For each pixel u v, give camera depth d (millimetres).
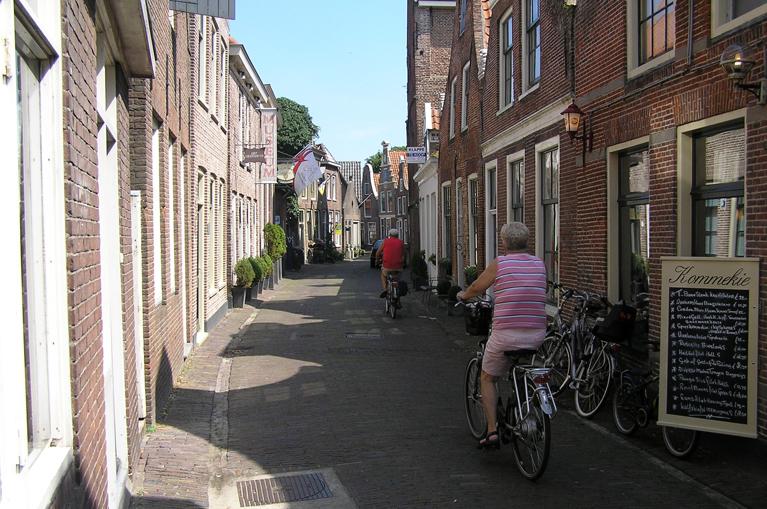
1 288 2064
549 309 10469
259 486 5125
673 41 6828
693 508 4555
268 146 21578
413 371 9422
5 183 2123
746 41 5488
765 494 4793
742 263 5215
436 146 24219
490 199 14383
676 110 6555
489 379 5527
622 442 6102
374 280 28422
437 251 20797
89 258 3266
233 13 7465
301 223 41531
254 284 18859
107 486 3729
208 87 13219
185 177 10258
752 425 5152
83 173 3158
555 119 10023
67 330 2748
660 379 5504
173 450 5898
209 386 8578
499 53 13250
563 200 9789
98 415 3422
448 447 5980
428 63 29016
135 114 6324
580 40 8945
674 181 6609
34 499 2160
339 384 8609
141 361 6359
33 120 2617
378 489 4996
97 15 3959
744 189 5547
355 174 75188
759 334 5227
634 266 7855
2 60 2064
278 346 11562
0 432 2004
